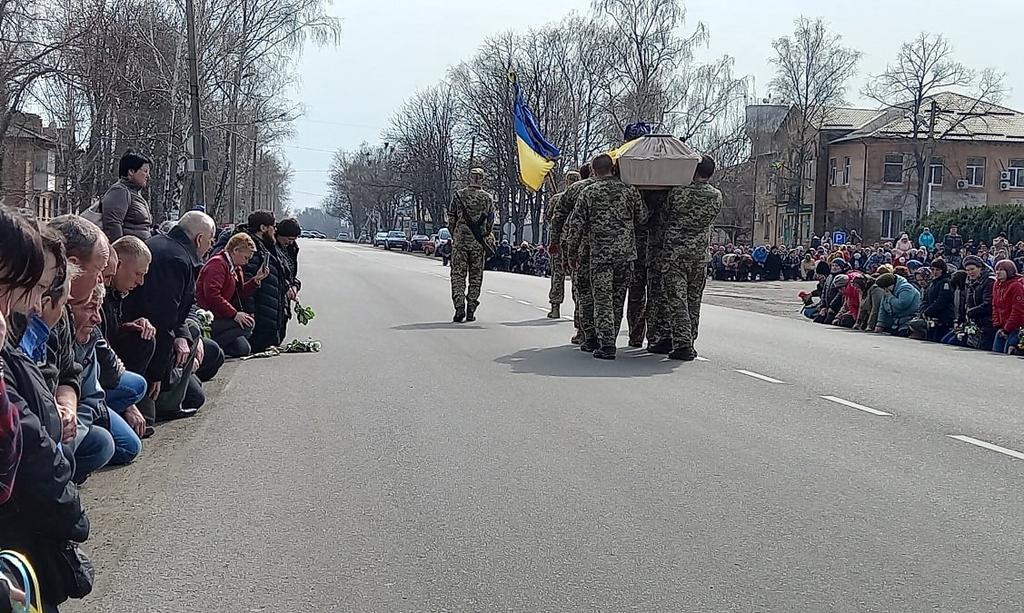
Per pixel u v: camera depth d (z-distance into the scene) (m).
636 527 5.59
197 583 4.74
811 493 6.32
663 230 12.23
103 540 5.34
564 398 9.43
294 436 7.79
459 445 7.50
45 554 3.70
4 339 3.24
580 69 61.59
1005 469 7.03
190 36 26.95
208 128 35.78
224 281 11.66
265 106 42.97
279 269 12.52
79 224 5.69
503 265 47.31
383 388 9.92
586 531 5.52
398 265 44.06
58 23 22.64
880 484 6.56
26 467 3.48
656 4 51.94
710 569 4.94
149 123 33.41
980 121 64.88
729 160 62.16
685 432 8.03
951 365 12.86
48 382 4.31
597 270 11.96
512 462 7.01
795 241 64.12
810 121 61.56
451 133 82.06
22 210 4.23
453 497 6.16
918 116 53.97
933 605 4.52
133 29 28.86
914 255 32.06
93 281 5.70
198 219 8.30
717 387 10.23
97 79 25.73
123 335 7.49
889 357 13.55
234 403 9.13
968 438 8.04
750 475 6.73
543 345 13.39
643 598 4.57
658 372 11.14
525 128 21.42
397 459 7.08
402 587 4.70
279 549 5.21
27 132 29.27
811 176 68.19
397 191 101.25
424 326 15.79
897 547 5.30
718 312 21.34
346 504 6.00
